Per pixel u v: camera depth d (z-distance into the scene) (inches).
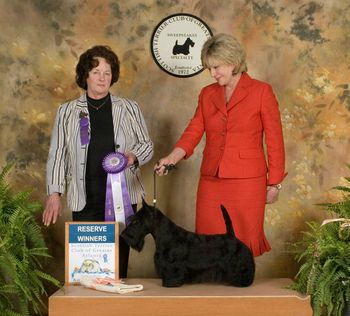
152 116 156.0
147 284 116.7
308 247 118.8
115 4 154.5
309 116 157.2
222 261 114.2
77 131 125.6
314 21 156.5
